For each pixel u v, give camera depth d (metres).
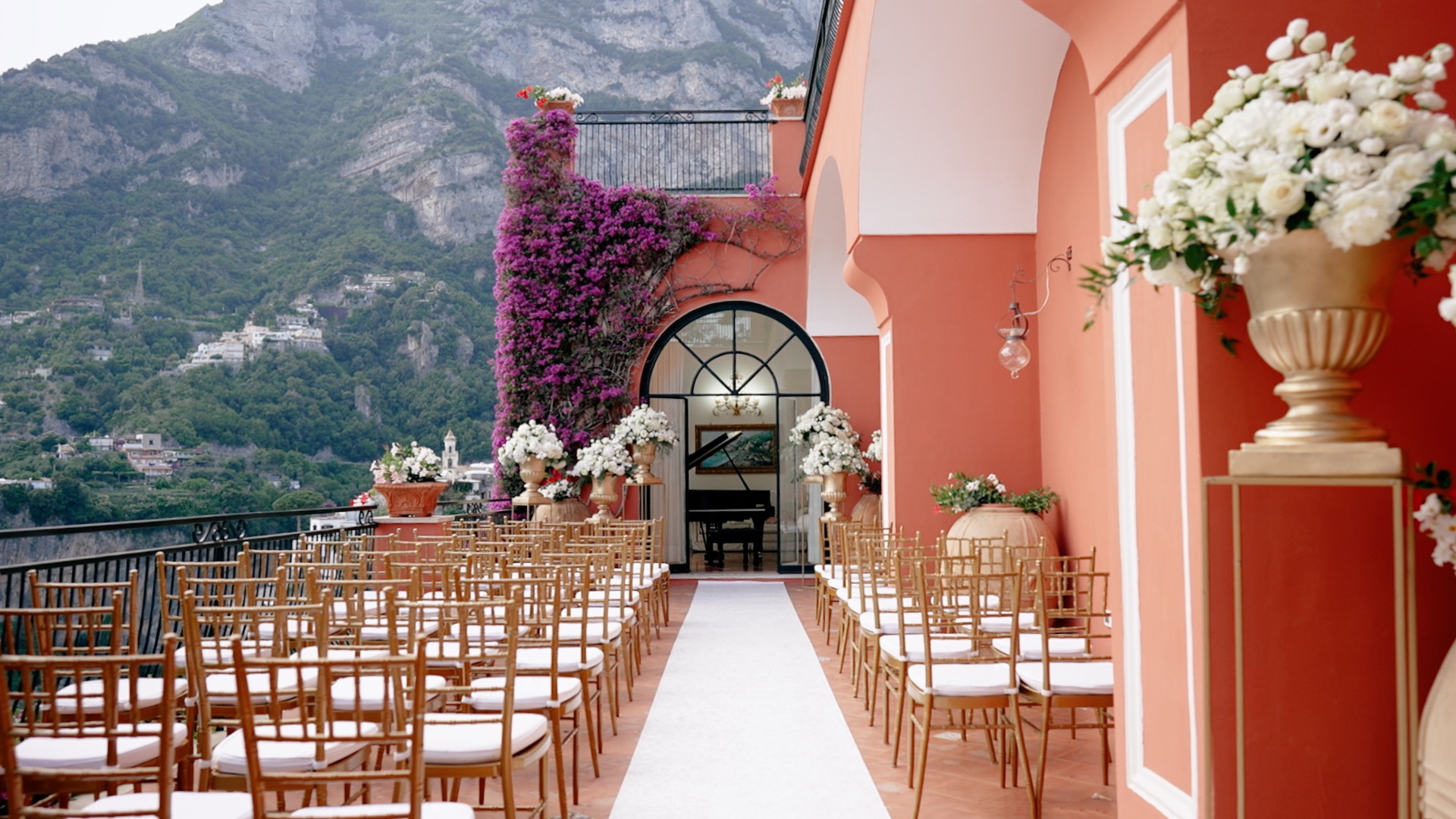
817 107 9.20
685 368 12.23
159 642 5.03
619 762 4.23
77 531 4.39
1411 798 1.89
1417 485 1.99
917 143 6.66
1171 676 2.53
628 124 12.48
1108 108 2.90
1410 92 1.87
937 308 7.04
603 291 11.82
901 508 7.05
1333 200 1.82
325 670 2.57
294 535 6.72
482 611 3.46
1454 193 1.78
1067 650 4.11
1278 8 2.38
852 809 3.60
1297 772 2.26
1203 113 2.36
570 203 11.90
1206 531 2.09
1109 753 3.93
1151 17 2.54
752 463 12.34
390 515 8.79
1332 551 2.29
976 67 6.21
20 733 2.18
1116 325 2.87
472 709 3.38
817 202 10.48
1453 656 2.03
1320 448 1.92
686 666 6.44
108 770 1.95
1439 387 2.38
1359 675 2.27
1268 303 2.00
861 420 11.91
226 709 3.34
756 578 11.78
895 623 4.93
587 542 6.61
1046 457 6.90
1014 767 3.81
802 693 5.61
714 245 12.12
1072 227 6.21
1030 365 7.06
